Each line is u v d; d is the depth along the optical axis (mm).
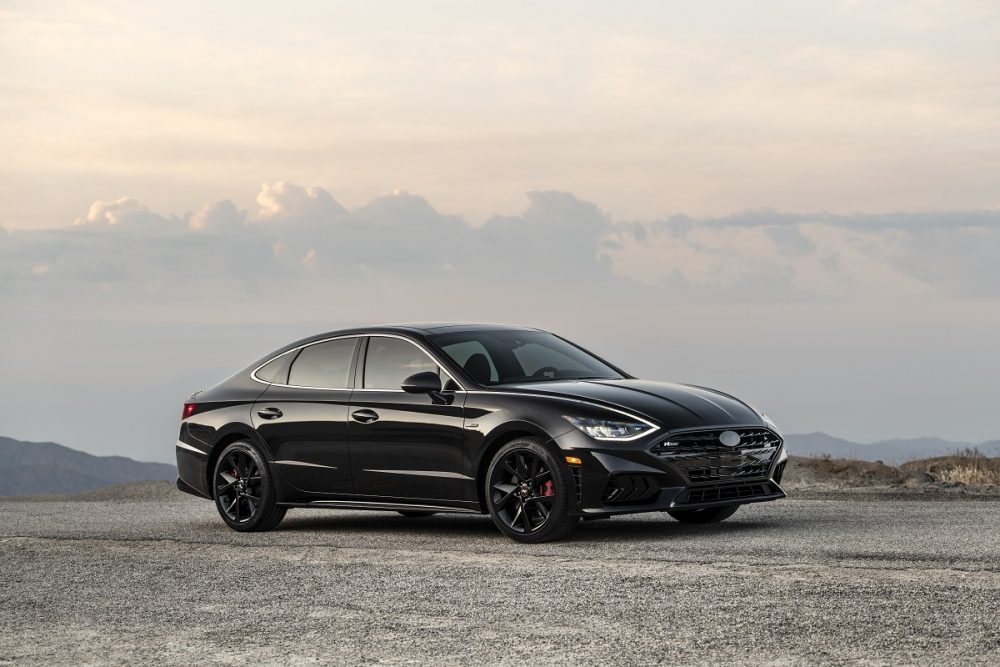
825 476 16953
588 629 5555
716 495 8719
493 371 9453
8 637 5957
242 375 10844
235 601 6660
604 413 8594
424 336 9758
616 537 8812
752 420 8961
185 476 10898
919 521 9141
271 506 10219
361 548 8555
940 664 4703
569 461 8523
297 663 5168
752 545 7848
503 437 8969
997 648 4883
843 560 7000
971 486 13930
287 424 10133
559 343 10367
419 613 6098
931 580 6258
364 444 9656
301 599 6625
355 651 5340
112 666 5258
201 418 10812
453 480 9172
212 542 9242
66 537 9875
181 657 5371
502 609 6098
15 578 7848
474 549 8328
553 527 8578
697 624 5551
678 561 7266
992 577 6258
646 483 8438
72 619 6355
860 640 5113
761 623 5504
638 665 4883
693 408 8805
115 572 7906
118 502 14977
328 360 10234
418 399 9430
